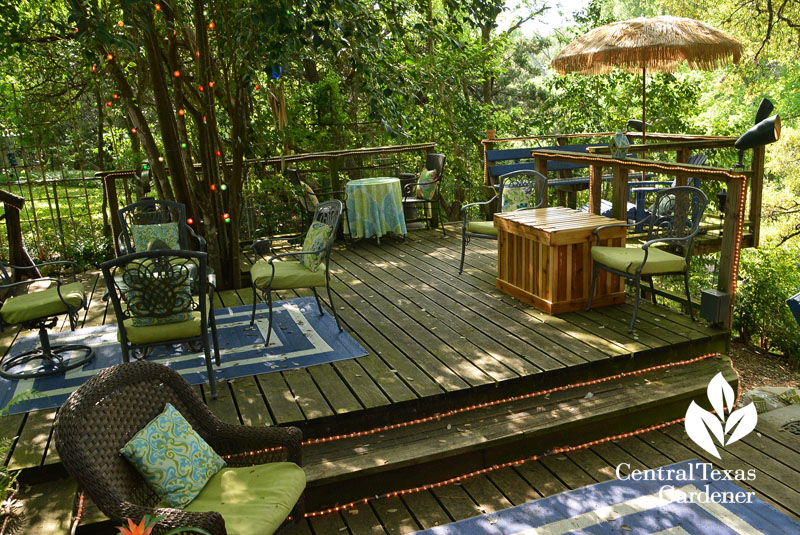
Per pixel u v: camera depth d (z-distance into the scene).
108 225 8.67
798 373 7.42
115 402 2.41
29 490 2.99
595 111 12.78
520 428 3.53
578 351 4.14
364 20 5.59
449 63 10.28
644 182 7.78
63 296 4.05
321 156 7.77
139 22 4.70
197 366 4.11
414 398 3.58
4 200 5.77
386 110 6.08
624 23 5.82
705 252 6.56
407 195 8.09
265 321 4.93
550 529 2.94
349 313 5.06
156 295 3.52
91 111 10.80
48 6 7.01
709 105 17.34
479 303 5.20
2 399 3.72
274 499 2.38
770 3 13.69
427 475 3.36
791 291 7.93
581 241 4.78
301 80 9.81
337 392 3.69
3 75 8.80
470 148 11.52
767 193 13.18
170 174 5.85
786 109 17.22
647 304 5.06
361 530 3.04
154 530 2.02
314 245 4.54
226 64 5.99
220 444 2.69
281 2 4.82
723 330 4.40
